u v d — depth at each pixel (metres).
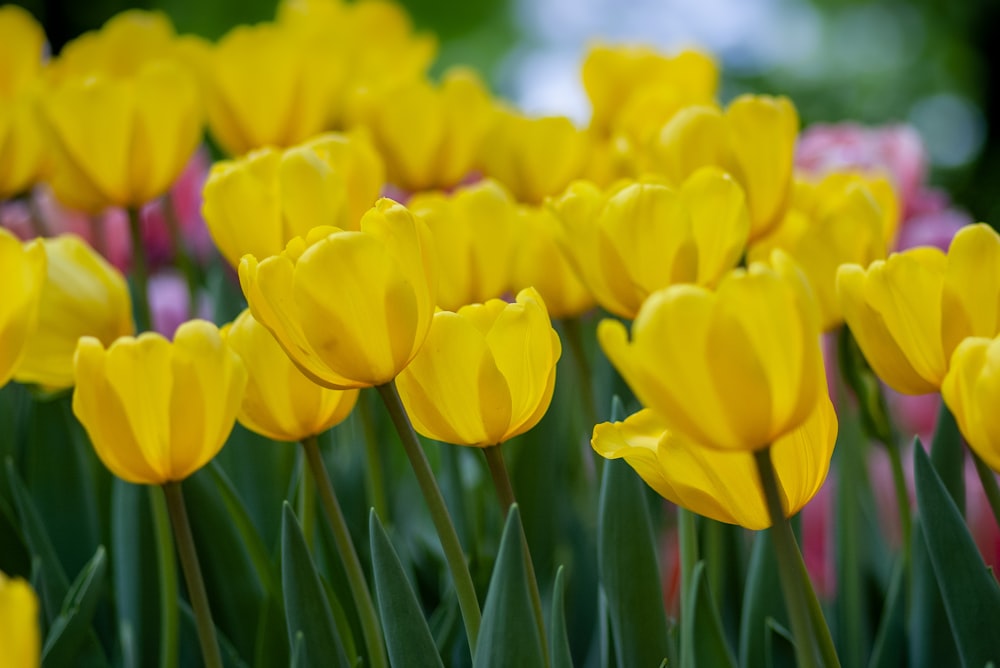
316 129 1.44
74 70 1.59
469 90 1.34
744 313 0.88
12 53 1.59
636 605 1.05
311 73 1.41
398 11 2.10
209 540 1.17
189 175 1.87
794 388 0.89
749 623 1.13
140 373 0.97
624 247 1.02
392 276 0.94
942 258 1.00
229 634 1.18
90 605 1.06
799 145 1.89
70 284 1.11
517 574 0.96
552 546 1.22
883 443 1.11
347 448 1.35
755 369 0.88
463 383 0.96
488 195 1.12
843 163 1.74
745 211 1.03
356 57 1.79
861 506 1.23
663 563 1.32
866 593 1.22
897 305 0.97
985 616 0.98
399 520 1.31
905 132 1.85
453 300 1.12
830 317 1.10
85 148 1.24
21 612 0.83
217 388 0.98
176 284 1.69
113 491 1.28
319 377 0.96
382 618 0.99
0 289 0.96
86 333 1.11
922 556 1.08
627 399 1.29
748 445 0.90
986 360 0.92
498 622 0.96
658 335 0.88
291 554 1.02
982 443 0.93
